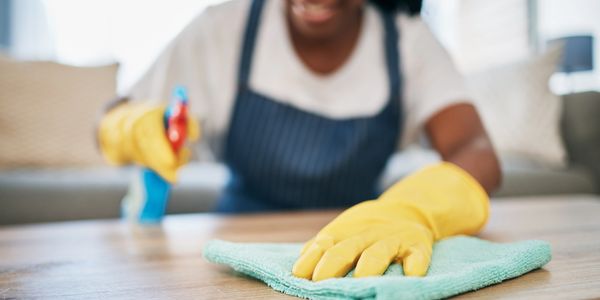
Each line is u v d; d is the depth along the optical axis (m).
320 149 0.81
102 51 2.85
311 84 0.82
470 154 0.67
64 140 1.71
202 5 2.91
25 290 0.33
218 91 0.84
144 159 0.66
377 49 0.83
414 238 0.37
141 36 2.88
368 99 0.82
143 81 0.85
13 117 1.69
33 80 1.75
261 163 0.84
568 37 2.74
